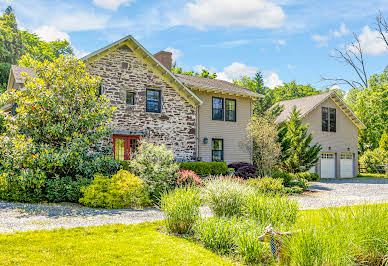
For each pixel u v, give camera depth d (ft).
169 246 22.16
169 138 61.77
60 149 40.60
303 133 75.77
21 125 41.16
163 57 73.72
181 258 19.95
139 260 19.44
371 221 19.42
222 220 24.70
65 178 40.19
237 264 19.53
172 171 42.98
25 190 37.65
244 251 20.52
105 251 20.80
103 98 45.57
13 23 126.52
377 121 126.62
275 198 27.66
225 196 29.58
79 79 43.68
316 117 93.25
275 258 18.94
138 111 58.70
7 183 37.65
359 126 104.17
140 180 39.52
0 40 112.27
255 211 26.02
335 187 65.41
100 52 54.80
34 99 41.24
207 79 79.71
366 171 112.37
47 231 24.70
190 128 64.64
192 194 27.27
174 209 26.11
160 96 61.62
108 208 36.58
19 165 37.70
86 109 42.86
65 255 19.88
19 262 18.40
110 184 38.34
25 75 43.04
